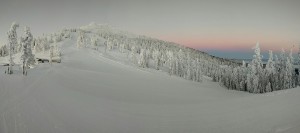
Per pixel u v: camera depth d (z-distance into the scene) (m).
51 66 95.94
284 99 23.98
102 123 24.28
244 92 114.94
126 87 76.88
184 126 22.81
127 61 191.00
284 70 120.12
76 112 28.28
